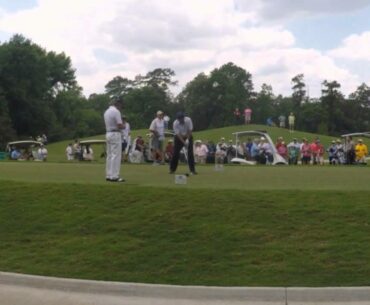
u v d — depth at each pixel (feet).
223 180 50.42
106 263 30.73
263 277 28.30
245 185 44.80
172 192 39.22
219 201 37.27
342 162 119.96
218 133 271.69
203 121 498.69
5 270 30.60
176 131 57.06
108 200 38.78
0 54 338.75
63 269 30.35
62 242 33.91
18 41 346.54
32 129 348.59
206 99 486.38
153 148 86.84
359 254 30.30
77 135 399.44
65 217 37.06
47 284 28.60
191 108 490.90
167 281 28.32
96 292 27.76
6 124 315.78
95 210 37.55
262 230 33.42
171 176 54.44
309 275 28.37
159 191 39.58
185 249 31.83
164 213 36.06
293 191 39.06
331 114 475.31
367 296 26.07
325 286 27.09
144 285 27.30
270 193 38.47
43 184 43.11
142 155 98.48
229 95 486.38
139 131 265.34
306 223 34.04
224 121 487.61
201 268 29.63
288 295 26.23
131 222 35.42
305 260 29.91
